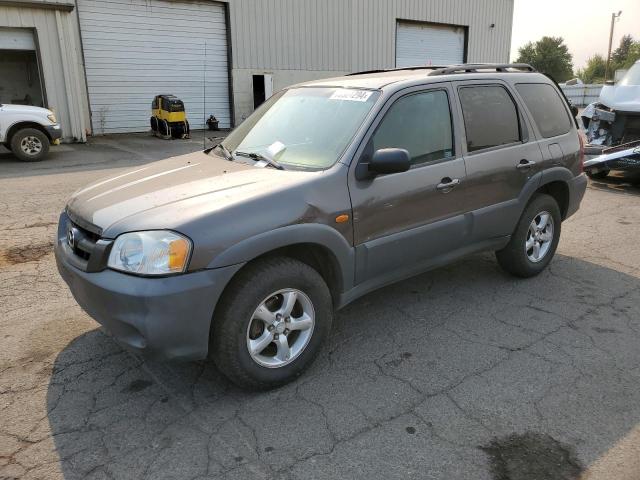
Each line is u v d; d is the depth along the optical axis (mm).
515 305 4461
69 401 3148
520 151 4539
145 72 18188
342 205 3352
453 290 4777
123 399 3172
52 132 12570
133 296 2738
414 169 3770
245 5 19609
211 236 2846
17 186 9188
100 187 3602
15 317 4211
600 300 4566
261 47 20344
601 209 7824
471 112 4238
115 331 2928
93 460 2668
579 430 2887
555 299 4586
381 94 3734
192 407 3100
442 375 3424
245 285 3016
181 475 2568
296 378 3354
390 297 4637
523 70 5070
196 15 18812
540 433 2865
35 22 14547
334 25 22047
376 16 23297
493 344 3814
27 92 18875
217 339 3018
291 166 3543
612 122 9695
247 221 2969
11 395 3199
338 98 3930
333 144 3572
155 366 3527
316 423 2953
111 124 17891
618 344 3809
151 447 2766
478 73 4453
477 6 26844
